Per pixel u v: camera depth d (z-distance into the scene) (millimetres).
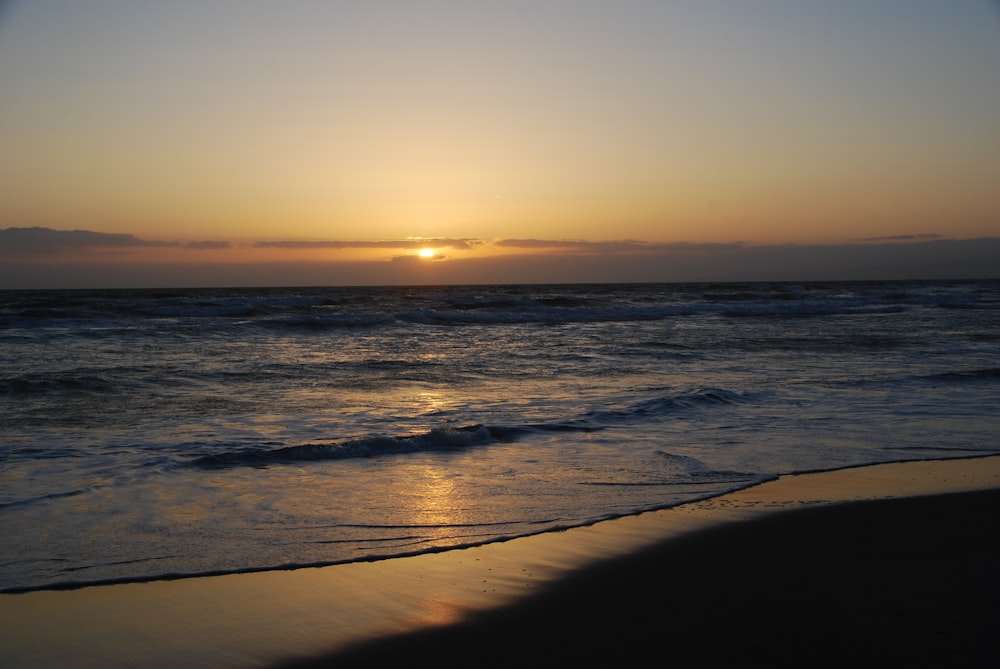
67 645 4480
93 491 7551
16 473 8141
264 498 7477
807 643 4367
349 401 13211
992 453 9641
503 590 5293
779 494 7770
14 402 12625
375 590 5316
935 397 13750
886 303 48812
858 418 11812
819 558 5844
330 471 8555
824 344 23953
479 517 6992
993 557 5840
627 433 10703
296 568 5730
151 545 6148
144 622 4793
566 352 21625
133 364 17641
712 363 19125
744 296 58031
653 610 4902
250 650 4422
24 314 31172
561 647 4398
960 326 31219
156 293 87312
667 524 6785
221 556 5945
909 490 7898
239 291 99750
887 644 4336
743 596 5098
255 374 16484
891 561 5746
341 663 4254
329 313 37219
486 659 4270
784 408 12617
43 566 5664
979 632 4488
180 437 10055
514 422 11359
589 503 7441
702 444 10039
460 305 42500
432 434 10023
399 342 24266
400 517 6973
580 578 5504
